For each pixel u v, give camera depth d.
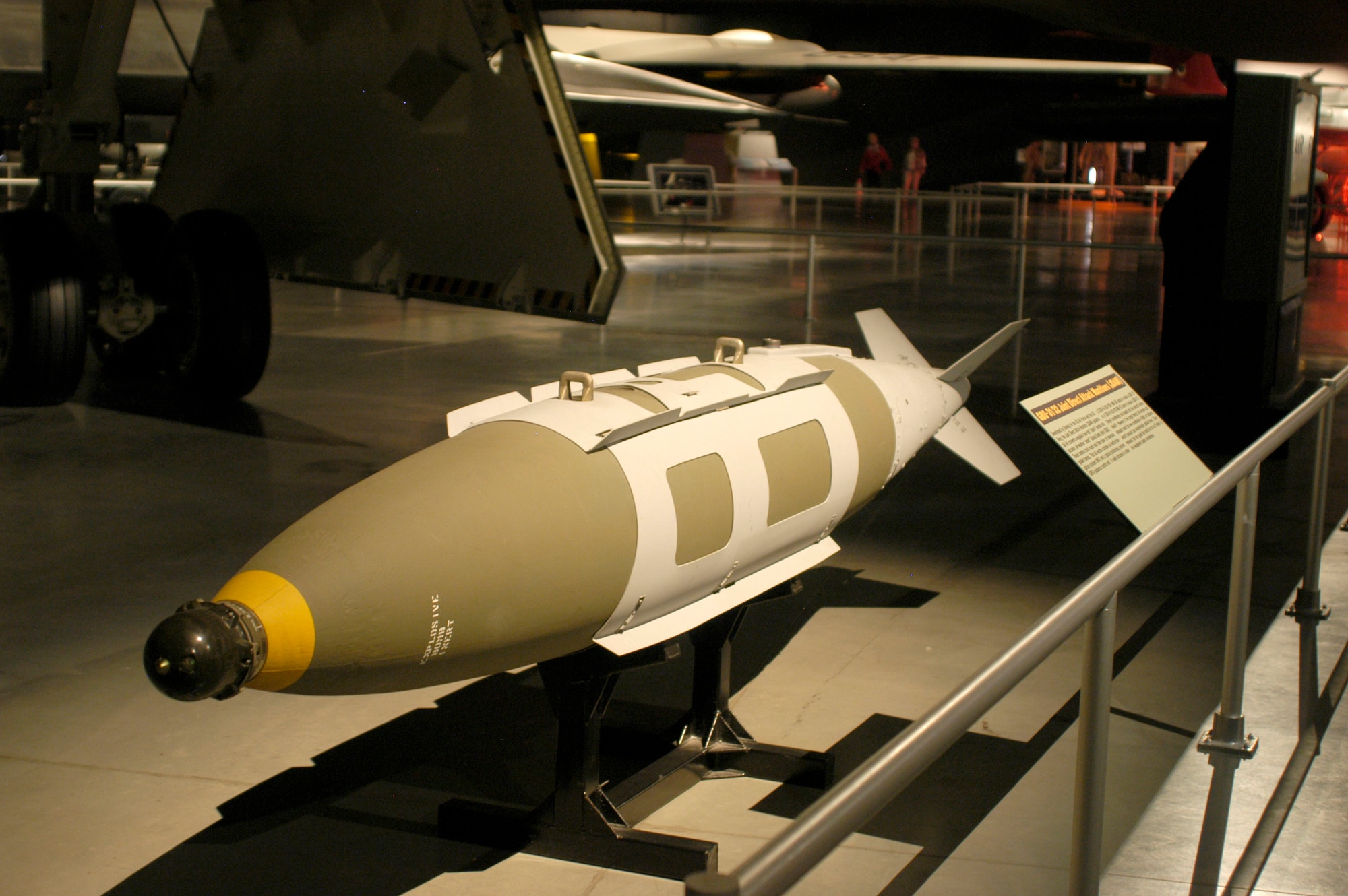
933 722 1.58
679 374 3.40
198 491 6.01
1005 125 29.81
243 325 7.74
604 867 2.80
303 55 7.38
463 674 2.58
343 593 2.29
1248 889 2.75
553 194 6.00
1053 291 16.97
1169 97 26.78
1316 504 4.49
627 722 3.61
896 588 4.88
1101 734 2.27
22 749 3.35
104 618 4.34
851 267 19.92
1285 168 7.03
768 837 2.95
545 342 11.27
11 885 2.67
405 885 2.70
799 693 3.82
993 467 4.65
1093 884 2.34
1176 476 4.52
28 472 6.32
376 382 9.11
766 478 3.17
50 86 7.86
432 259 6.74
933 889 2.71
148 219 8.04
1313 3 6.98
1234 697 3.44
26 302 7.05
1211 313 7.33
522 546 2.54
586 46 26.58
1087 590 2.08
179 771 3.25
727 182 26.69
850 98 30.30
